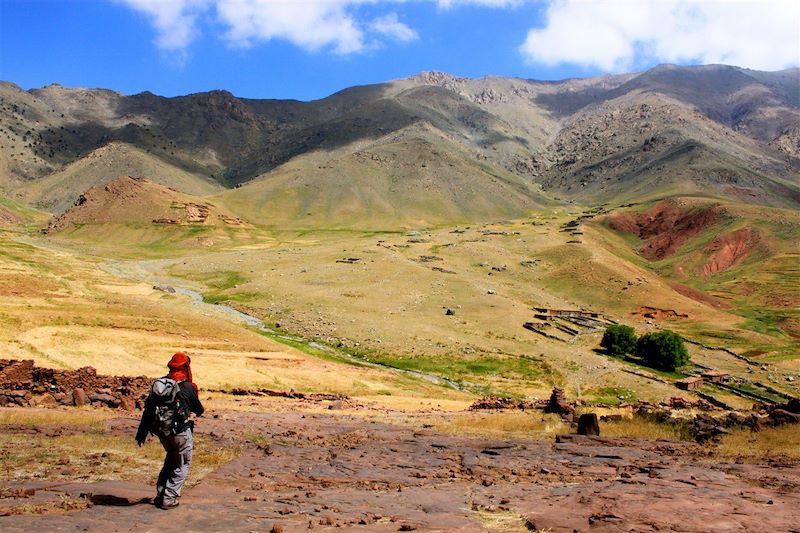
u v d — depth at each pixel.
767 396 95.12
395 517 10.08
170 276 164.62
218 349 69.12
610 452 19.30
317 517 9.86
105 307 80.81
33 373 33.84
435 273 170.00
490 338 111.06
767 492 12.65
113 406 32.00
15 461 14.66
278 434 22.89
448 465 17.08
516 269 189.12
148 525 8.79
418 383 75.31
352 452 19.08
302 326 110.19
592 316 143.50
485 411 39.16
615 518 9.85
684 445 21.36
